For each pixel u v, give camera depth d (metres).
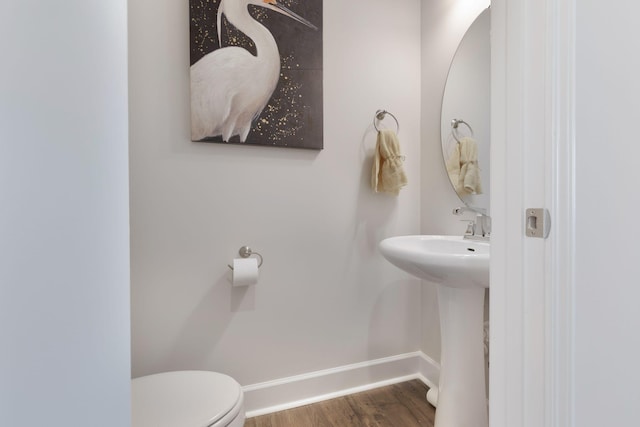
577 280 0.54
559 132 0.52
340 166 1.63
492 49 0.61
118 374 0.42
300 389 1.55
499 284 0.61
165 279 1.35
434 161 1.70
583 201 0.54
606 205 0.56
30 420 0.36
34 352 0.36
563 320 0.53
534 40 0.54
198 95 1.36
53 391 0.37
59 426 0.38
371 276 1.70
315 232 1.58
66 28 0.38
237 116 1.41
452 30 1.58
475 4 1.46
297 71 1.50
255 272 1.36
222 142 1.40
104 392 0.41
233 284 1.34
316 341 1.59
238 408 0.98
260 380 1.50
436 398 1.50
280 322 1.53
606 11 0.55
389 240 1.33
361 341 1.68
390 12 1.73
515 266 0.58
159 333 1.35
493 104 0.62
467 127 1.49
